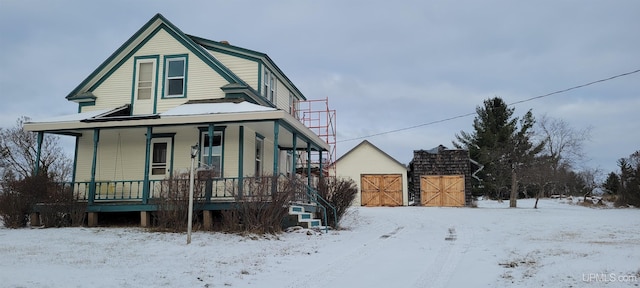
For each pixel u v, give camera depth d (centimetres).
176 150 1789
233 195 1415
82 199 1662
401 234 1515
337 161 3531
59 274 783
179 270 865
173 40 1939
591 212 2498
